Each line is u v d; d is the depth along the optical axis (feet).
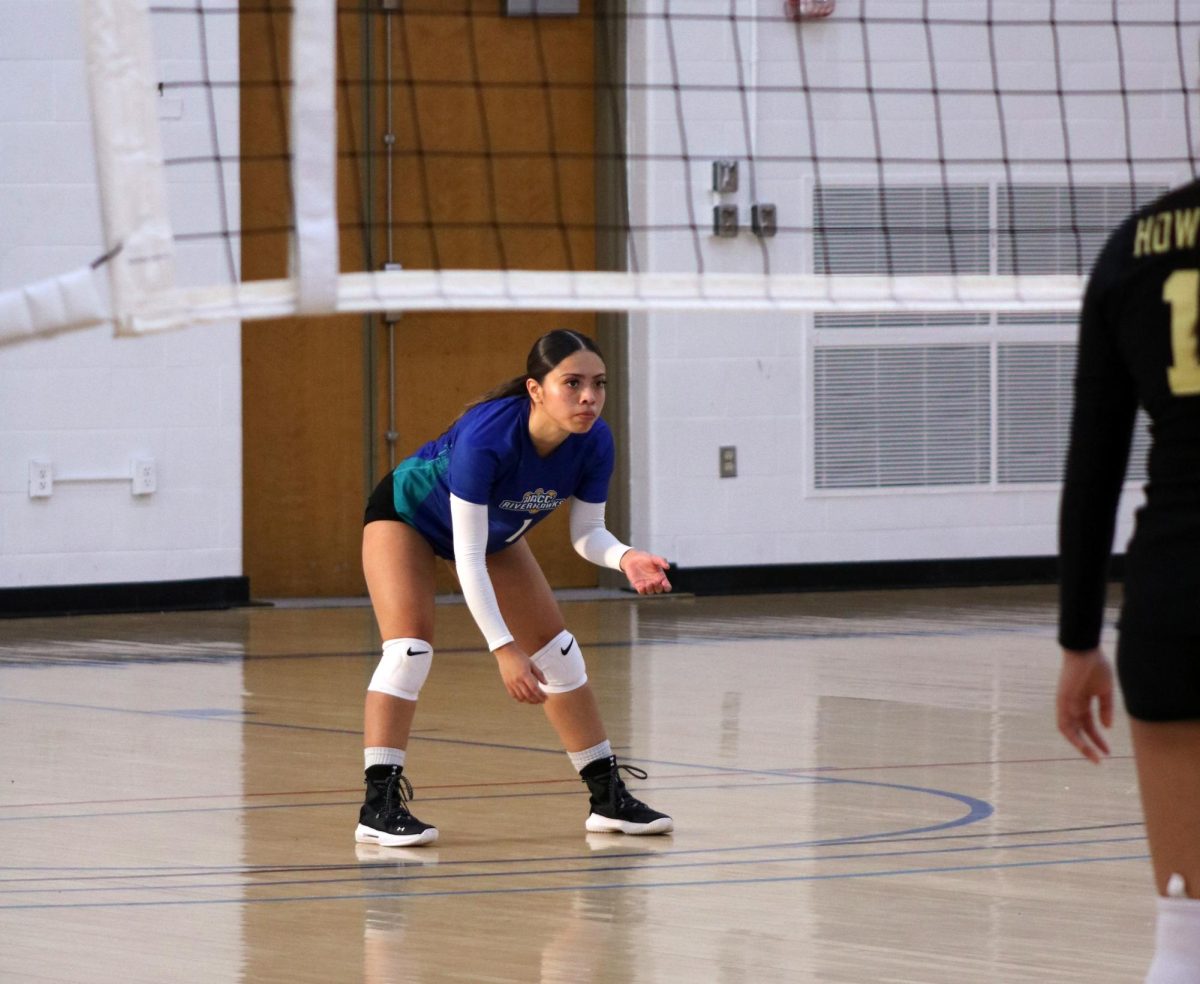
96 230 70.69
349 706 50.57
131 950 25.55
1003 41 80.12
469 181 78.13
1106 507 16.70
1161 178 82.28
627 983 23.99
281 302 22.02
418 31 77.00
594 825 34.01
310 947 25.76
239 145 72.90
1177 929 16.10
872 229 79.77
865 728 46.44
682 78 77.30
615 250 79.00
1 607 70.59
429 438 78.54
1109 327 16.47
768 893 28.99
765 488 79.92
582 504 33.30
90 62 21.47
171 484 72.74
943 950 25.58
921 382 81.46
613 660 59.93
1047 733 45.57
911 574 81.87
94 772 40.50
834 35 78.48
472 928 26.81
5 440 70.38
